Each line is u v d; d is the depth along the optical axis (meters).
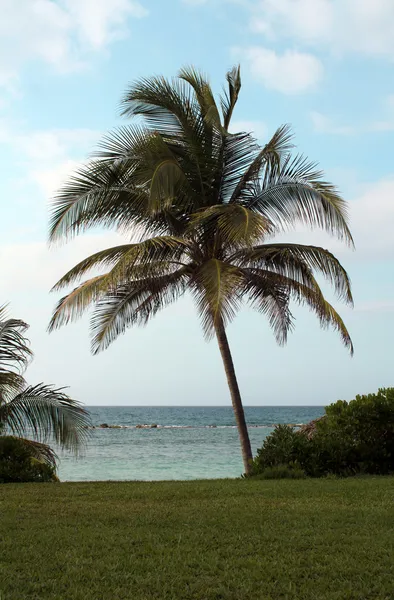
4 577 4.86
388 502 8.13
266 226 13.23
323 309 15.28
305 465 12.59
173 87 15.66
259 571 5.04
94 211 15.57
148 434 62.31
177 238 14.31
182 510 7.63
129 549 5.71
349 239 14.67
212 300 13.12
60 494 9.39
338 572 5.04
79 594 4.48
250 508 7.71
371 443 12.90
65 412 14.20
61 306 15.31
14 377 13.79
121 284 15.97
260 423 97.00
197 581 4.81
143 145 14.97
